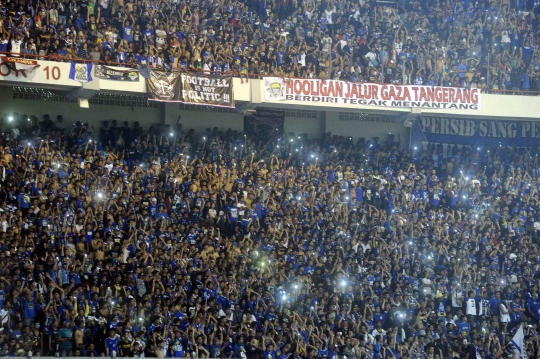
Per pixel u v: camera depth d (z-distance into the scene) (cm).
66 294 3419
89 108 4788
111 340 3281
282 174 4631
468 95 5006
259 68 4772
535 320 4288
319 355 3644
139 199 4075
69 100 4731
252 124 5203
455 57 5341
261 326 3659
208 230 4075
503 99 5091
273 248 4116
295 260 4069
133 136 4647
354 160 5012
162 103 4962
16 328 3222
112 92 4338
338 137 5172
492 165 5319
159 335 3362
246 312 3650
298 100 4678
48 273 3472
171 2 4881
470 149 5541
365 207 4638
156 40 4650
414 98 4900
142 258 3716
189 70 4566
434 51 5288
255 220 4306
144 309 3481
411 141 5469
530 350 4056
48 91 4650
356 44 5162
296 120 5328
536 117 5150
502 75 5288
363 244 4312
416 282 4209
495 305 4253
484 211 4847
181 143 4703
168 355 3372
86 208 3888
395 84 4881
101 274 3547
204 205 4256
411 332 3912
